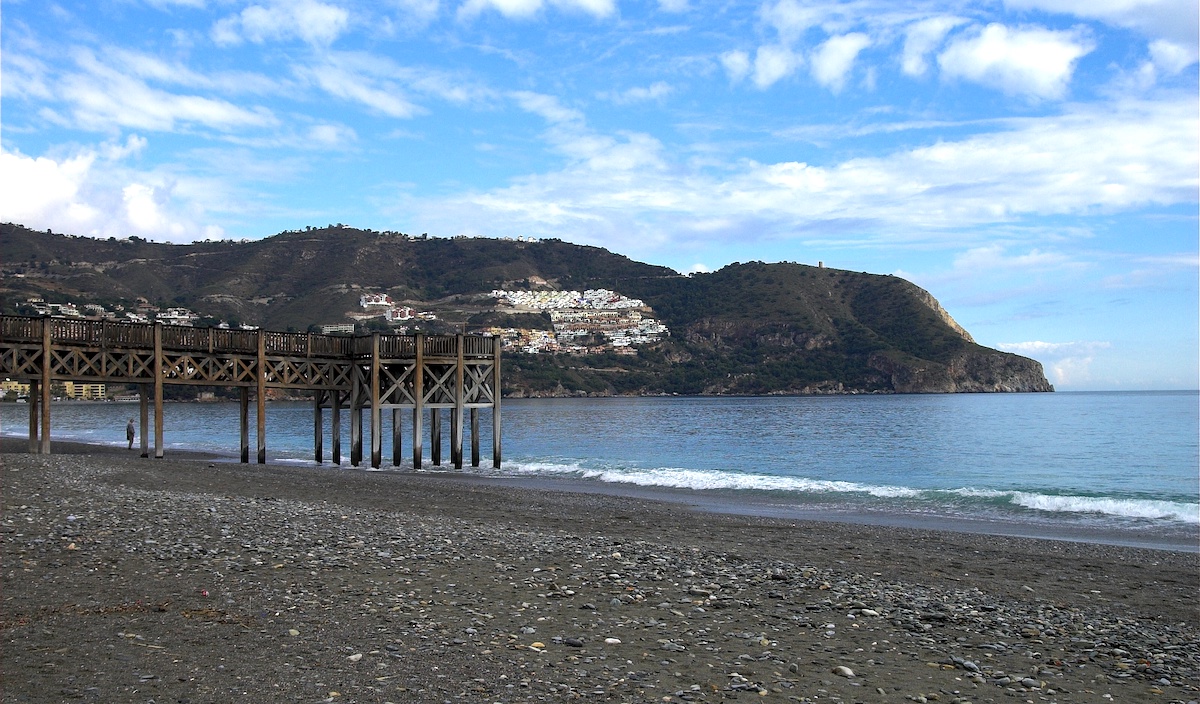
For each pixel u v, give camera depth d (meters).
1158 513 27.11
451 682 7.97
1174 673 9.71
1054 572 16.75
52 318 34.00
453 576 12.73
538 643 9.35
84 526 15.69
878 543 19.86
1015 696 8.60
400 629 9.64
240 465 36.25
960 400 188.12
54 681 7.50
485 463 45.06
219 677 7.82
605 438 71.31
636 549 16.17
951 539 20.86
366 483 30.47
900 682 8.77
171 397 161.00
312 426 84.19
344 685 7.74
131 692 7.33
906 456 55.38
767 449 60.72
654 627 10.34
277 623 9.70
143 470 30.03
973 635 10.85
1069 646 10.64
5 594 10.52
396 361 39.84
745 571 14.40
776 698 8.06
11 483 22.62
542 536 17.59
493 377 41.31
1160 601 14.41
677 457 54.34
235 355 38.16
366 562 13.48
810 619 11.16
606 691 7.96
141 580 11.59
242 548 14.15
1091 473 45.34
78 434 68.50
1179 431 78.56
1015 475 44.28
